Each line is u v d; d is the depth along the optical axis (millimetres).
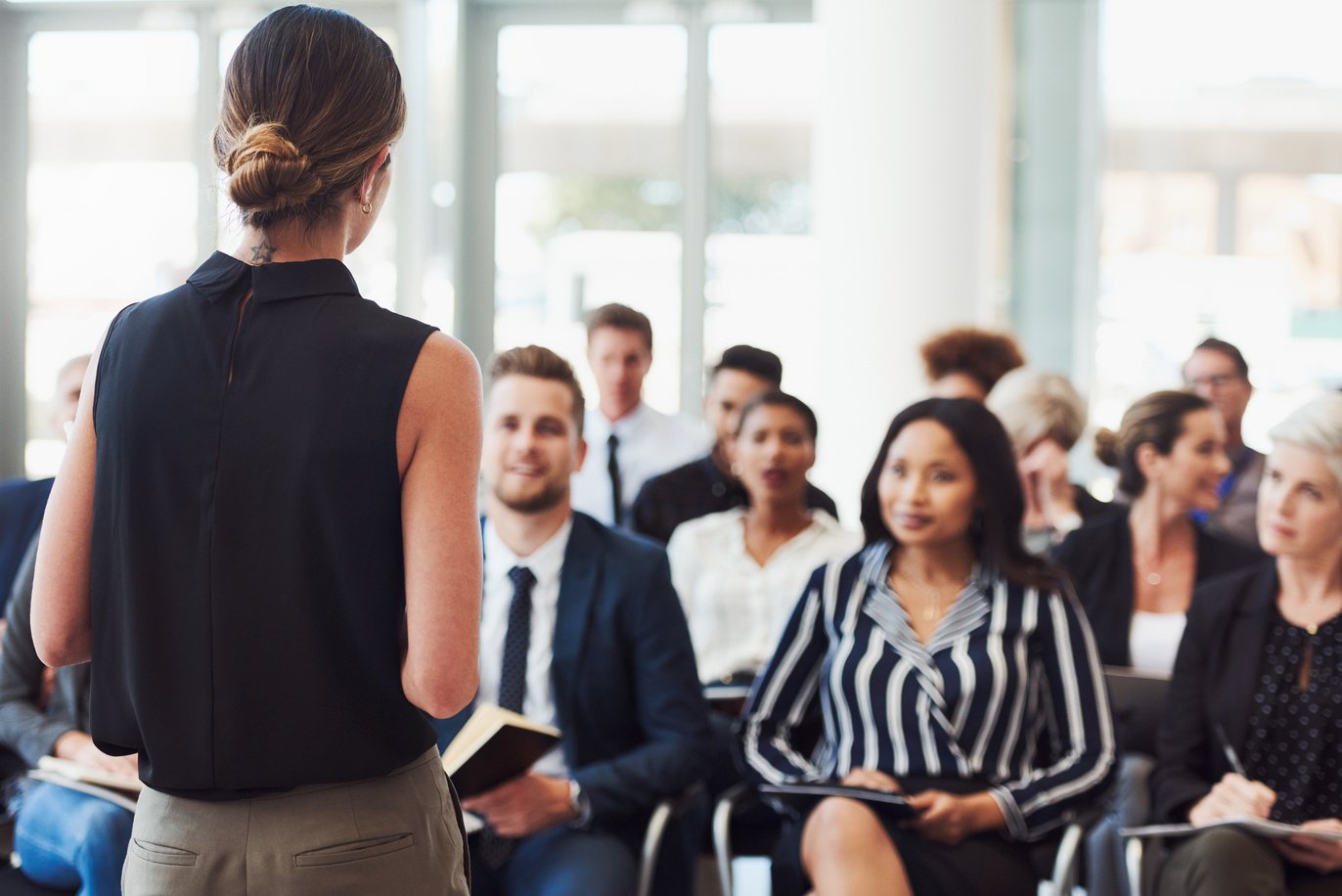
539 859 2719
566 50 8148
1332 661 2703
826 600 2979
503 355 2994
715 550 3916
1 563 3352
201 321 1345
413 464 1339
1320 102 7062
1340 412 2715
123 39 8250
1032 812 2635
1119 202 7148
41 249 8398
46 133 8352
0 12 8281
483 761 2338
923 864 2598
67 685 2871
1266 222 7121
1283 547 2727
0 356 8445
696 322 8164
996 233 7145
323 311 1343
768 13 8016
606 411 5191
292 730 1309
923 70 6301
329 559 1310
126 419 1333
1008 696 2777
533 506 2891
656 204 8164
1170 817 2732
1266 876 2461
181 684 1317
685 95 8094
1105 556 3564
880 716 2803
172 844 1340
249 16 8148
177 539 1314
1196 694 2834
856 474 6457
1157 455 3457
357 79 1367
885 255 6371
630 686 2932
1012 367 4715
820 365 6602
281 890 1315
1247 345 7145
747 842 3229
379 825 1349
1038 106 7176
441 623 1323
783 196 8086
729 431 4410
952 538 2898
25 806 2742
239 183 1312
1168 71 7129
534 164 8211
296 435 1303
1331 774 2664
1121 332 7184
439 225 8203
